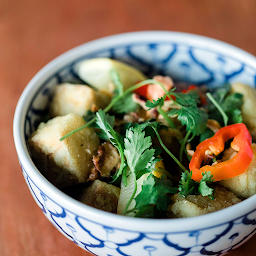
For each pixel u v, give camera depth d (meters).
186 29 0.44
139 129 0.26
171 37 0.34
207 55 0.34
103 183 0.28
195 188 0.26
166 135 0.29
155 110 0.31
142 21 0.45
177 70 0.35
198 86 0.35
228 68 0.34
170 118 0.30
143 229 0.23
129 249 0.24
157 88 0.32
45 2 0.49
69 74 0.33
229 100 0.31
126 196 0.27
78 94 0.31
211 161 0.28
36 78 0.31
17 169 0.34
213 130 0.30
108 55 0.34
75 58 0.33
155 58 0.35
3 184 0.33
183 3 0.47
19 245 0.30
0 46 0.43
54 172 0.29
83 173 0.28
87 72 0.33
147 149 0.26
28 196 0.33
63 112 0.32
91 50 0.33
